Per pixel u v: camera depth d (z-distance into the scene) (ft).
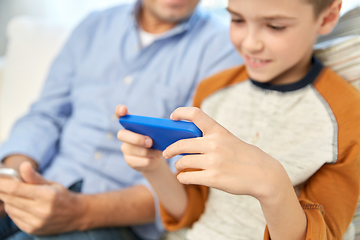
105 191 3.14
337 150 1.89
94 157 3.26
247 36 1.99
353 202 1.90
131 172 3.21
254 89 2.31
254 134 2.23
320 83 2.08
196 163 1.46
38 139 3.37
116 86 3.39
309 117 2.05
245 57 2.14
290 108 2.13
